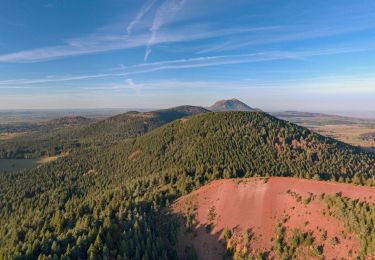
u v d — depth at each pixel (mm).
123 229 110500
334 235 95000
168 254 106688
